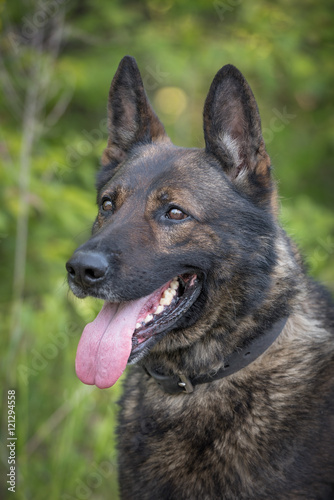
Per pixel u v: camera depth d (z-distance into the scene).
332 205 10.27
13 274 7.05
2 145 6.48
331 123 9.88
